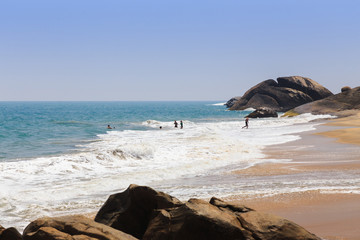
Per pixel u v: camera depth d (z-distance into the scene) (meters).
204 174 17.80
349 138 33.09
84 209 11.89
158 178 16.81
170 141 30.42
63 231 6.43
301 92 115.06
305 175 16.88
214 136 34.94
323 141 31.45
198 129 46.34
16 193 13.42
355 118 61.94
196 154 23.25
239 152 24.52
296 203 11.86
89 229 6.39
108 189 14.92
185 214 6.77
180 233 6.62
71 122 67.44
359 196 12.58
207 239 6.50
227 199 12.54
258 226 6.57
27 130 47.28
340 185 14.43
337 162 20.47
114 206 8.38
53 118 83.81
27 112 124.62
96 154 20.62
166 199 7.87
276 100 116.69
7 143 32.91
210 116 96.25
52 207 12.12
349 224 9.55
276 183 15.15
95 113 116.94
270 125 53.47
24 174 16.89
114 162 20.14
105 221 8.13
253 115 82.75
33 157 24.66
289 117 77.06
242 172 18.09
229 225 6.48
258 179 16.23
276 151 25.59
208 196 13.02
